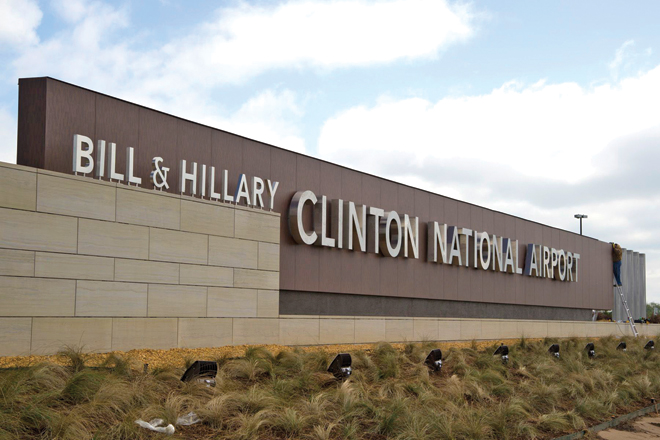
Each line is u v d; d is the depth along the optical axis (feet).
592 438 39.24
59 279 41.55
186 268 50.57
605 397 49.32
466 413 36.37
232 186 62.18
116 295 45.03
